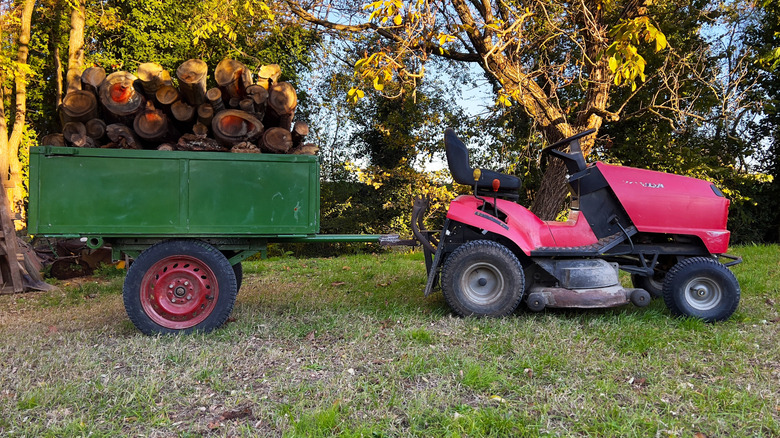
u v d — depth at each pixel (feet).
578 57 32.60
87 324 15.29
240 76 14.40
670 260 16.69
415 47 25.22
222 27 28.86
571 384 9.68
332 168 53.11
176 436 7.84
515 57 28.60
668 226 14.92
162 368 10.65
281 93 14.52
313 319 14.74
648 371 10.39
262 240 14.52
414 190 42.75
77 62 36.37
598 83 26.71
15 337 13.62
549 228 15.42
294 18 32.22
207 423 8.25
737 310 15.75
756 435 7.70
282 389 9.50
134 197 13.17
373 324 14.15
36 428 7.99
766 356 11.27
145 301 13.46
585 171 15.53
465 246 14.79
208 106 14.02
